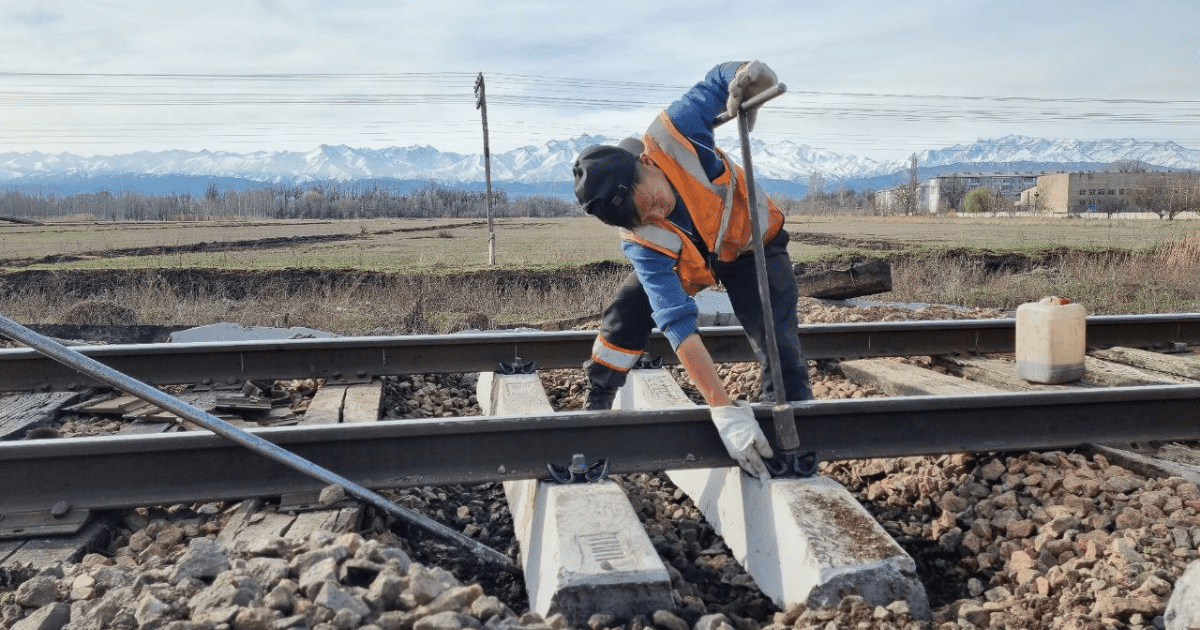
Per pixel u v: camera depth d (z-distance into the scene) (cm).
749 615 274
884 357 620
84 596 236
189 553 243
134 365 516
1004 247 2509
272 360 533
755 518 300
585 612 242
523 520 325
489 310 1368
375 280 1812
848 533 264
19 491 303
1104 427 378
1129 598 243
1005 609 265
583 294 1480
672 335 300
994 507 343
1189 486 327
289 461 300
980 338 623
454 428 315
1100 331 655
